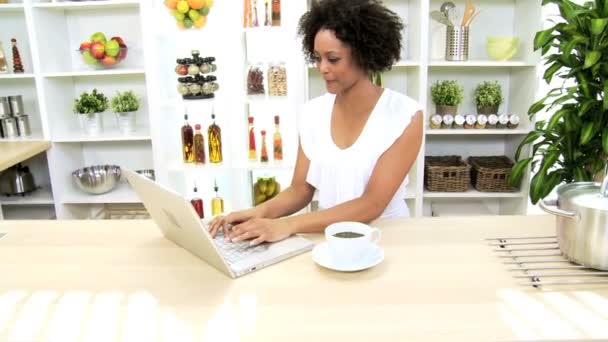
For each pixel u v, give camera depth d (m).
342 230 1.11
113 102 2.78
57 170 2.81
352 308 0.90
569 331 0.82
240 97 2.62
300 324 0.85
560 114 2.22
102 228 1.32
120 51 2.72
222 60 2.85
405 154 1.42
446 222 1.31
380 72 1.49
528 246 1.14
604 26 1.97
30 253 1.17
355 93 1.46
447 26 2.68
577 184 1.10
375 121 1.45
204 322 0.87
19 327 0.87
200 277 1.03
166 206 1.05
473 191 2.82
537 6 2.56
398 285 0.98
